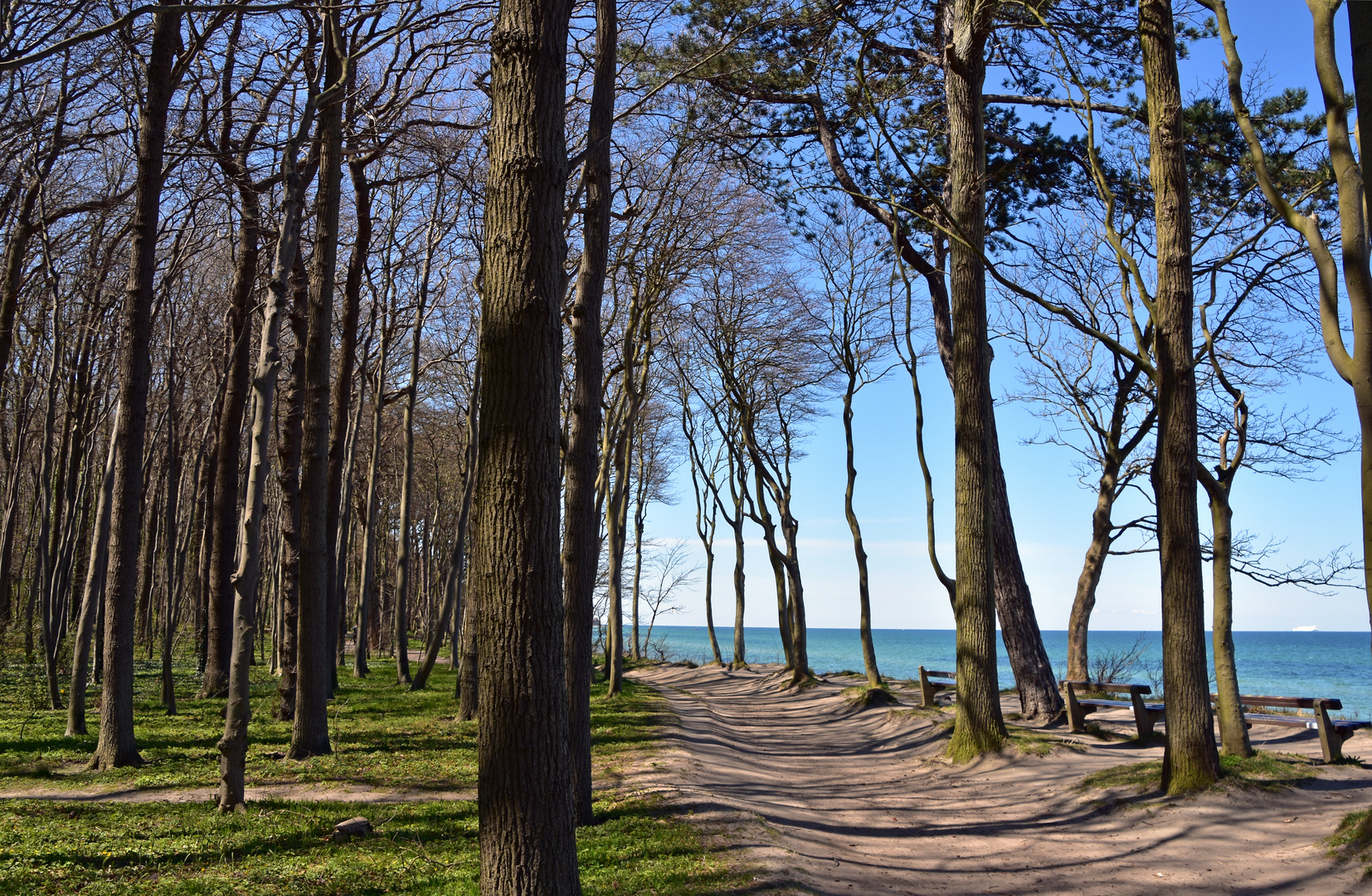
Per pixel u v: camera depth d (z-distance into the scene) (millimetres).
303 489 12469
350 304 19094
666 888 5684
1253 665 66250
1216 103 15328
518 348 4574
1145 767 9336
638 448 34781
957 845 7750
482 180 17891
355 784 9977
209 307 21766
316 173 15195
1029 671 15531
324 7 6215
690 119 16234
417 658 39844
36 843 6891
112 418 22281
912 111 17453
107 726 10703
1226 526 9664
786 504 28297
